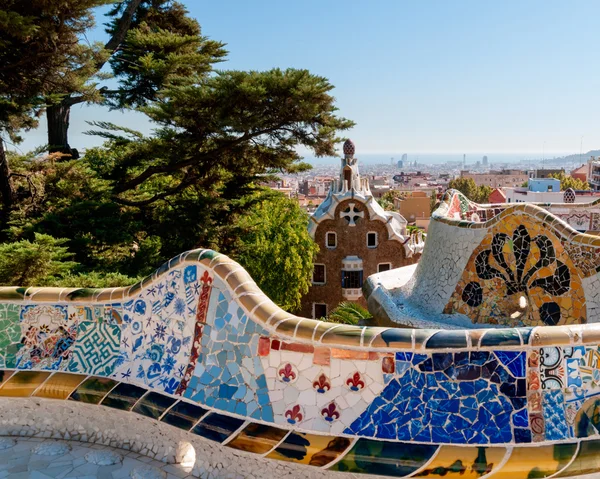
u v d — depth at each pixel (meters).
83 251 14.90
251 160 19.09
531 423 4.41
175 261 5.56
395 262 28.19
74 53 14.49
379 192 128.62
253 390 5.02
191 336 5.44
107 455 5.75
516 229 10.57
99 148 22.91
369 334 4.71
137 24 25.05
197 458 5.43
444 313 11.86
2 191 15.23
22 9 13.39
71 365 5.90
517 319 10.70
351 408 4.70
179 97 16.17
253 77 16.11
